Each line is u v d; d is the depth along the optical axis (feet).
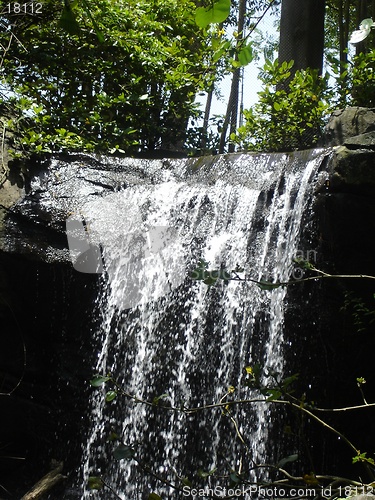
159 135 34.04
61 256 22.07
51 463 22.12
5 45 29.91
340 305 20.04
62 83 31.48
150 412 21.84
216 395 21.21
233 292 21.56
